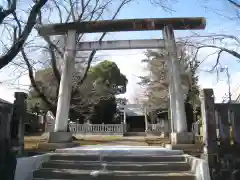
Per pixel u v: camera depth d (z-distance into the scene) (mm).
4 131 9867
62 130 14297
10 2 9477
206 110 10383
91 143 20375
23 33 9445
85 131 38438
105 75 43719
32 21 9609
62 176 9641
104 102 44500
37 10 9734
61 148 12773
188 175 9375
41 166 10578
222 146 10055
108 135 37844
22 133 10672
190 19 14961
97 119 45062
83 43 15906
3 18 9219
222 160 9906
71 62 15141
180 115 13938
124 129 40344
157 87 36969
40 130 39500
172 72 14945
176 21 15070
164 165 10070
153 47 15719
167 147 13531
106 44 15906
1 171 9555
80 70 23609
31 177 9867
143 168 9984
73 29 15453
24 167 9664
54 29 15359
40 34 15508
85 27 15352
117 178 9359
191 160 10125
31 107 36344
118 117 51312
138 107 49656
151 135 39188
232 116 10219
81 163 10516
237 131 10078
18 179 9367
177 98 14258
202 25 14891
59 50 18281
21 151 10508
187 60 17359
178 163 10281
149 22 15203
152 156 10773
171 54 14961
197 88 29281
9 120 10133
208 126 10242
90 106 36781
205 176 8906
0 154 9562
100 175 9430
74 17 18172
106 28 15344
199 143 13289
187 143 13188
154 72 36844
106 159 10781
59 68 21484
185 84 24219
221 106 10414
